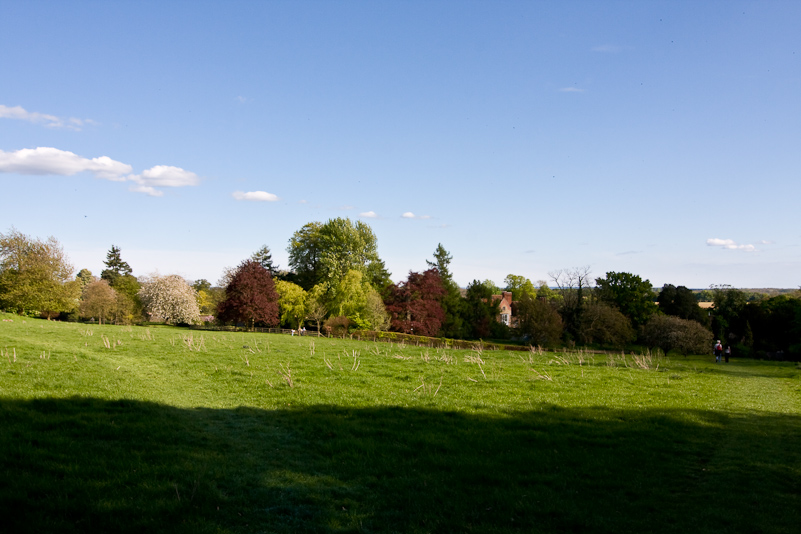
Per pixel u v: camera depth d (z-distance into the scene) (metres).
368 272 80.81
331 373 22.42
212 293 123.62
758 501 9.38
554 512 8.62
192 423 13.04
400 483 9.77
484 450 12.11
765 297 97.44
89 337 31.41
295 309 69.06
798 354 64.25
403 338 54.75
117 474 8.69
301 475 9.95
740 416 17.14
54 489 7.75
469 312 82.56
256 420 13.95
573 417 15.71
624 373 27.56
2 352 21.33
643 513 8.77
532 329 59.50
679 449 12.76
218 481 9.09
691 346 52.41
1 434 10.12
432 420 14.71
